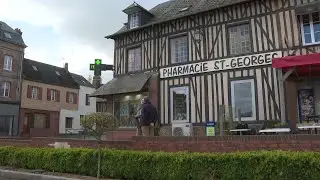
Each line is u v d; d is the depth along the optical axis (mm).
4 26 28922
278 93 12008
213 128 10391
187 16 14602
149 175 7285
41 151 9547
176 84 14656
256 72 12609
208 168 6594
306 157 5641
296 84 11977
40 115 31750
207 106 13578
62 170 8820
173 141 8062
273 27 12469
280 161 5832
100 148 8258
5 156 10484
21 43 29203
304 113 11789
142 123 9891
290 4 12258
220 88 13375
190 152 7492
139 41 16359
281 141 6754
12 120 28172
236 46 13305
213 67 13672
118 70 17000
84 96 37531
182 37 14906
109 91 15820
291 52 11992
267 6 12703
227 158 6434
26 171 9156
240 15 13281
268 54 12414
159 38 15609
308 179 5531
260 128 11711
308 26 12016
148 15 16953
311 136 6473
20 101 29078
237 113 12648
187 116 14070
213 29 13938
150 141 8391
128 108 15797
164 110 14789
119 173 7734
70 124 35438
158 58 15461
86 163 8375
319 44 11609
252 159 6152
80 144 9781
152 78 15281
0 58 27531
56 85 33812
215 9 13789
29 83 30688
